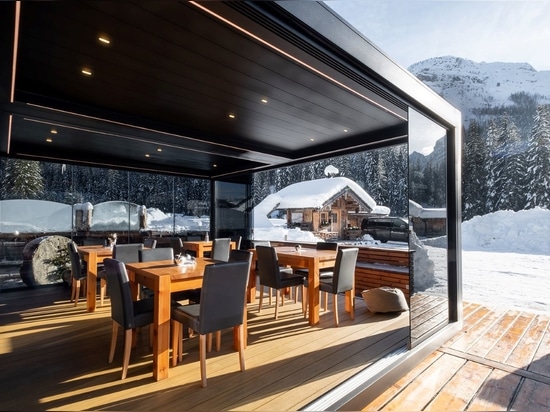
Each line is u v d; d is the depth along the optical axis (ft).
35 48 8.25
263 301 15.35
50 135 15.58
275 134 16.71
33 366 8.29
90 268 13.57
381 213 40.11
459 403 6.95
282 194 38.96
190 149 17.43
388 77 8.10
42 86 10.60
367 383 7.05
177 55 8.73
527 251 43.34
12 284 18.22
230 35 7.74
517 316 13.14
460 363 8.90
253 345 9.78
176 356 8.41
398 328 11.40
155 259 12.12
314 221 42.93
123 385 7.36
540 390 7.47
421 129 10.21
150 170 24.13
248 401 6.71
